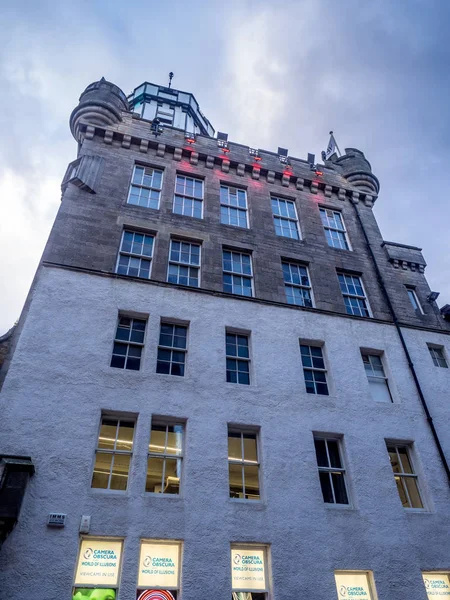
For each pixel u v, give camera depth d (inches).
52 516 377.1
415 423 578.9
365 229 853.2
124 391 475.5
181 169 779.4
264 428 502.9
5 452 399.2
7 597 335.0
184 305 576.4
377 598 429.4
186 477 441.1
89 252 589.0
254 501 453.1
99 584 370.6
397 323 698.2
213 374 524.7
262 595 407.2
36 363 461.7
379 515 483.2
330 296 699.4
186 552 398.3
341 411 552.7
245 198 802.8
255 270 682.2
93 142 748.0
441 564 469.1
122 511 402.9
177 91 1331.2
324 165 941.8
